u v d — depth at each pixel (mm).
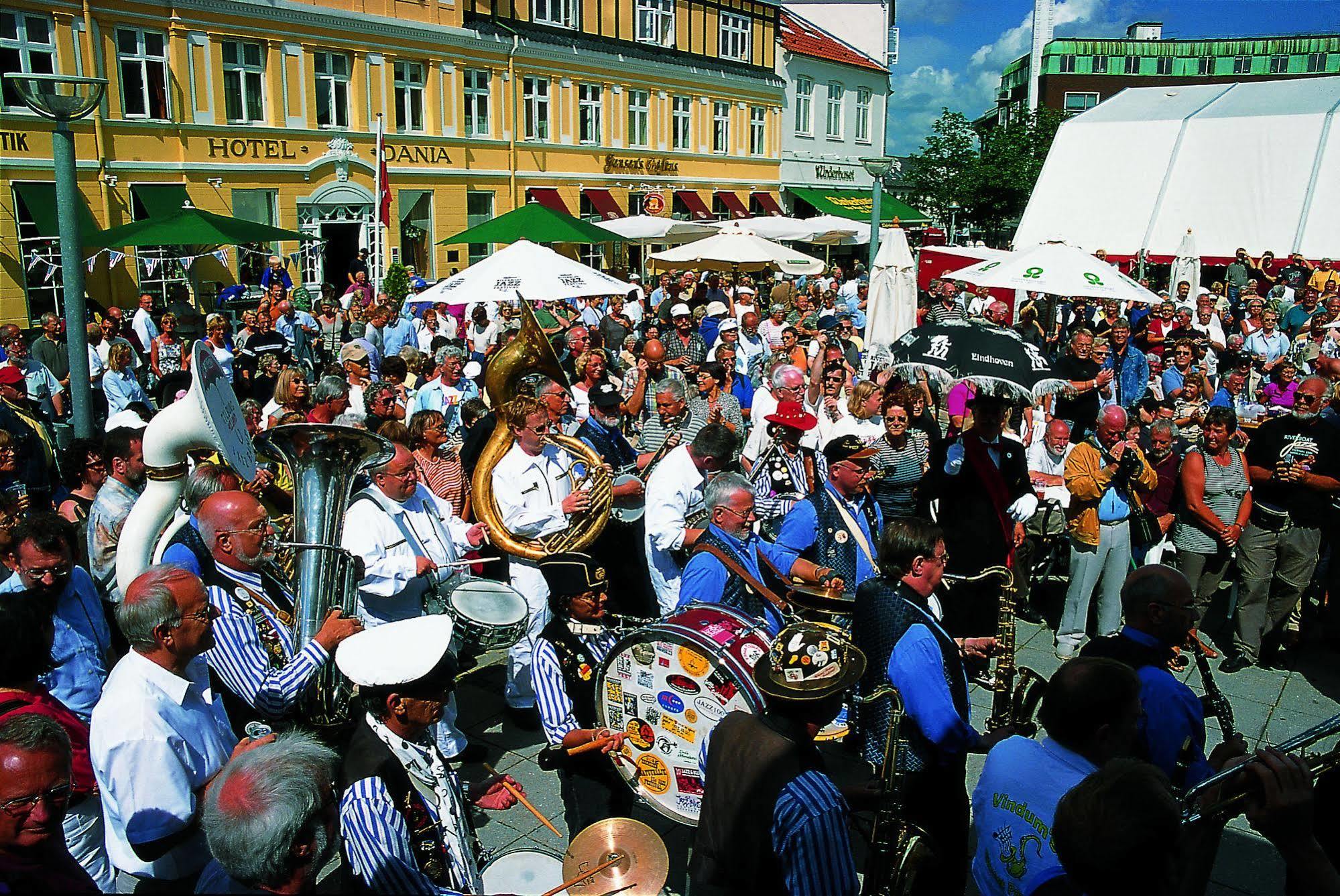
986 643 4371
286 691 3465
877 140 41500
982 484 5379
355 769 2666
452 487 6910
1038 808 2736
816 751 2857
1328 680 6391
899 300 12305
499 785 3297
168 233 15250
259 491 5480
